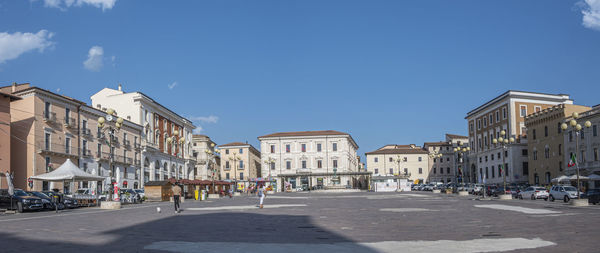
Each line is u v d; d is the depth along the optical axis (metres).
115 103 69.88
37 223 18.34
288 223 18.28
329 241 12.47
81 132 55.59
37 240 12.65
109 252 10.44
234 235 14.04
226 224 17.94
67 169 34.25
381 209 27.05
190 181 60.28
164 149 78.81
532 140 74.50
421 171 132.62
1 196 28.64
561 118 65.88
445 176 131.00
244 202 42.19
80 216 22.97
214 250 10.75
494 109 86.50
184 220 20.02
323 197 54.62
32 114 47.94
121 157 63.34
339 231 15.05
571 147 62.97
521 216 20.64
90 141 57.19
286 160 112.75
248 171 121.06
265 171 112.94
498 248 10.80
